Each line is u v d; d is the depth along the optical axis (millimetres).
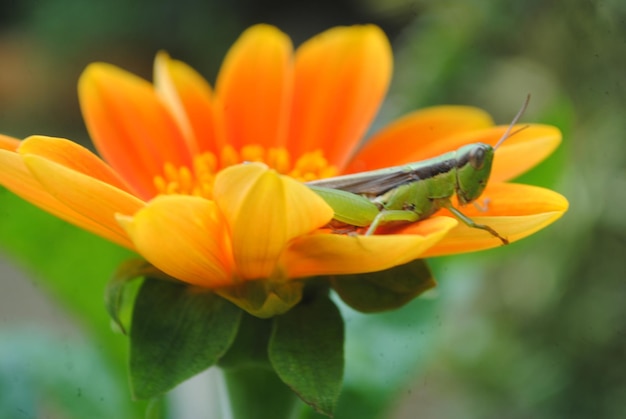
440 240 237
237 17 1300
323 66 278
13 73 1197
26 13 1280
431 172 243
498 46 395
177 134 271
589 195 365
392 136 272
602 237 372
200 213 228
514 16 380
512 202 246
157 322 235
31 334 288
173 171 264
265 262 233
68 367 281
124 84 271
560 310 387
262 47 278
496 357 401
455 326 405
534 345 397
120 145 267
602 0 353
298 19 1266
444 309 287
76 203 230
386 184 244
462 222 240
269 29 279
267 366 240
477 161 242
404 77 428
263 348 240
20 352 283
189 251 230
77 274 272
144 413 278
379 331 280
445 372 422
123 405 279
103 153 266
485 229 237
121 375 280
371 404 275
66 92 1219
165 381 232
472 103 404
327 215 228
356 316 281
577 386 388
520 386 400
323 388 231
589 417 386
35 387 280
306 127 277
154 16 1285
